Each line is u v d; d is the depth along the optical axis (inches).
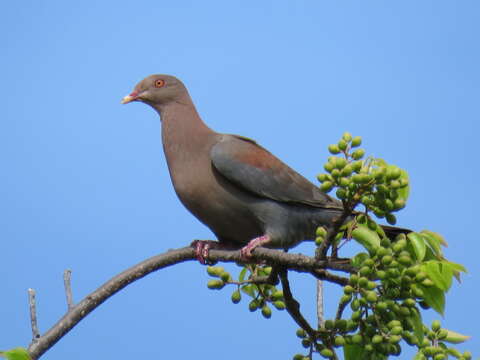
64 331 359.3
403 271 311.0
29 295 355.3
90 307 371.2
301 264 354.6
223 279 382.6
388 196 321.1
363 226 333.7
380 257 312.8
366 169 317.7
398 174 314.7
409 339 325.4
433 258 335.6
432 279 312.2
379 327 319.6
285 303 384.2
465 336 343.9
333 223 327.6
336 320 340.5
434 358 324.8
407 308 318.0
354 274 320.8
